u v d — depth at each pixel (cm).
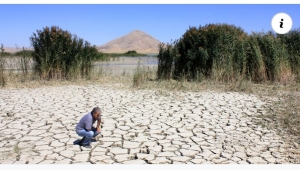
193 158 500
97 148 538
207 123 701
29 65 1434
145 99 979
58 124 681
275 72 1342
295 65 1405
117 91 1138
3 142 562
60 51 1422
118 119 727
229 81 1322
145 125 680
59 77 1427
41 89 1180
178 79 1446
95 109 536
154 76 1616
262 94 1076
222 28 1459
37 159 486
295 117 752
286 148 547
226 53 1379
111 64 2906
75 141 570
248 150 536
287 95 1051
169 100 963
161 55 1498
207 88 1204
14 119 719
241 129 657
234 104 905
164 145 556
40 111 799
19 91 1124
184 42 1495
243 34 1507
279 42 1422
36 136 596
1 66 1295
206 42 1427
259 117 755
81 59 1473
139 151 529
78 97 1008
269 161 489
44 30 1445
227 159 496
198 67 1424
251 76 1398
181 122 707
